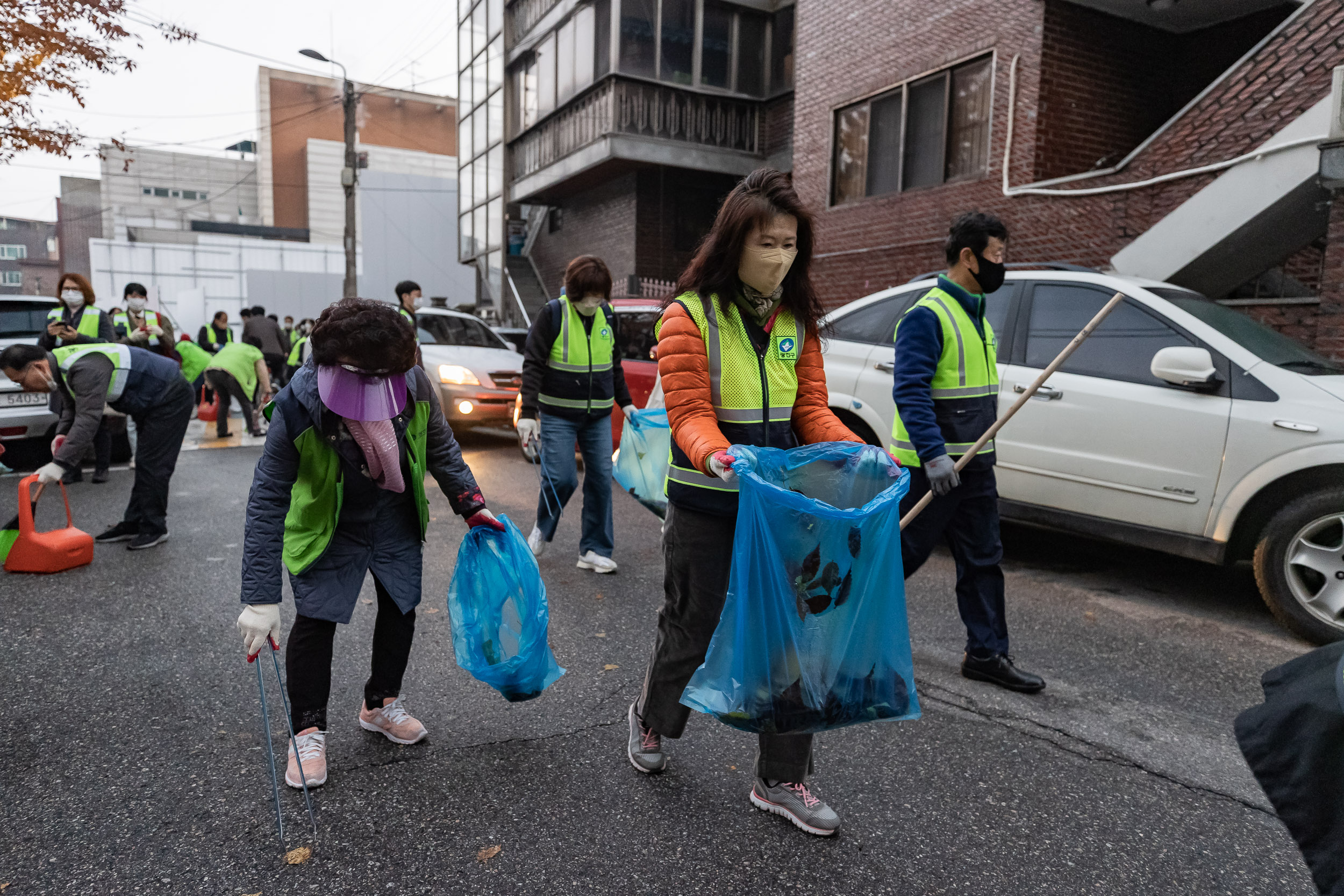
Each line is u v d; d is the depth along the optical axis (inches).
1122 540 170.7
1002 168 365.1
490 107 790.5
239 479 304.7
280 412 90.2
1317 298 267.7
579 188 690.8
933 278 206.4
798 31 476.7
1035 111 350.9
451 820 92.3
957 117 389.7
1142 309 173.6
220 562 196.7
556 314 184.9
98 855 85.6
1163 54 376.2
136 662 137.5
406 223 1301.7
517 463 342.6
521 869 83.8
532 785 99.8
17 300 353.1
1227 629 159.0
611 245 655.8
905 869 85.2
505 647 99.3
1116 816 95.9
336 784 99.7
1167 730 117.6
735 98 609.9
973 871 85.1
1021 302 192.1
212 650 142.6
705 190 644.7
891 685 78.5
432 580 186.9
